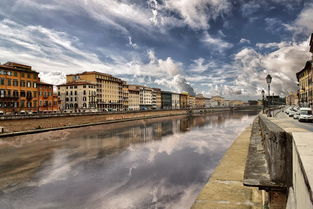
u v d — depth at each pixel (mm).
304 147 1847
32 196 13484
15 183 15641
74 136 38625
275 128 3344
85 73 94125
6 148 27391
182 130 49312
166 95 153750
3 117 36781
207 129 51375
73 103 87188
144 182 15852
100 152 25906
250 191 8938
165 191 14148
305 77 67125
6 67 54688
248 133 31984
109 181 16047
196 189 14469
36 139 34219
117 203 12500
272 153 3092
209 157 23203
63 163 20906
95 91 88625
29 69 64500
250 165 5164
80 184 15477
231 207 7465
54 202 12680
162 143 32312
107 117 66438
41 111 60938
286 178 2967
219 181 10398
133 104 119750
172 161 21672
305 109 28219
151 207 11977
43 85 65938
